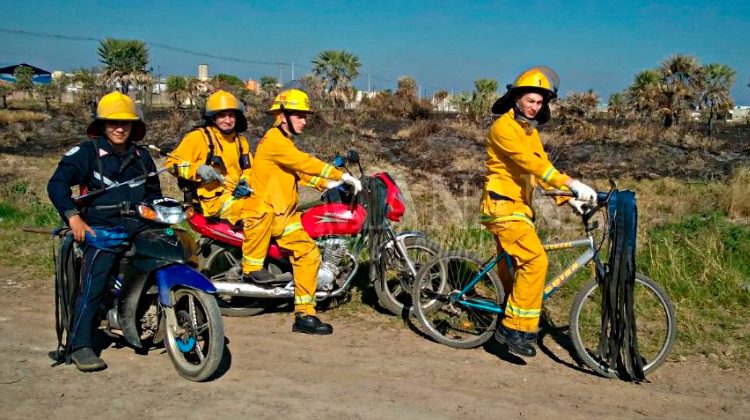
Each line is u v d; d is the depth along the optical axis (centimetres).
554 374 503
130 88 3194
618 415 439
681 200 1191
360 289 682
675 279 664
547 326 595
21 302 637
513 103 501
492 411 439
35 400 432
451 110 3272
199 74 5609
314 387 465
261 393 452
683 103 2203
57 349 508
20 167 1588
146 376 473
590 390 477
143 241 472
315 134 2003
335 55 2791
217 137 606
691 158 1734
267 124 2336
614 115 2669
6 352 512
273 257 588
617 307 488
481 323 562
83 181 481
